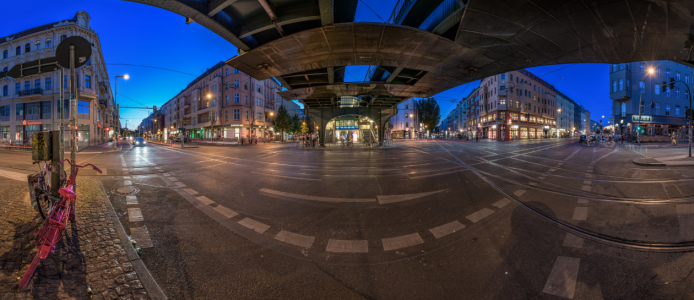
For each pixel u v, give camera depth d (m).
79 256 2.52
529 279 2.34
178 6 8.16
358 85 18.45
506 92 45.50
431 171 9.09
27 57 30.25
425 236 3.35
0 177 6.64
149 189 5.96
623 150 18.39
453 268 2.55
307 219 4.01
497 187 6.29
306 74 15.66
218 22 9.24
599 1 7.26
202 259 2.68
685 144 26.11
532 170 9.10
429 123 60.94
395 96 23.34
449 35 10.65
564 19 8.35
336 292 2.17
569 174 8.17
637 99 30.45
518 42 10.29
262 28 9.60
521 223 3.79
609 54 10.96
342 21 10.41
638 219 3.89
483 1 7.62
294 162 12.45
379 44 10.86
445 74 15.27
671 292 2.11
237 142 41.41
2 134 32.12
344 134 43.19
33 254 2.46
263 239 3.24
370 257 2.79
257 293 2.13
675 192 5.50
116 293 2.04
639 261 2.62
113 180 7.02
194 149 24.42
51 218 2.31
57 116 29.73
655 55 10.83
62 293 1.98
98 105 36.28
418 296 2.12
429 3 9.64
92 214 3.75
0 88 32.12
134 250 2.73
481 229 3.58
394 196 5.49
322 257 2.78
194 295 2.09
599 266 2.54
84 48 3.73
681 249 2.85
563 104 75.69
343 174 8.53
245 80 44.50
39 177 3.21
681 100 33.56
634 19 7.98
